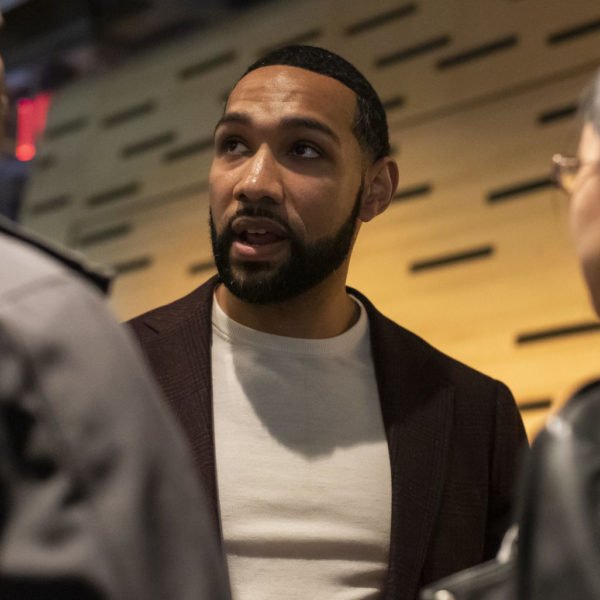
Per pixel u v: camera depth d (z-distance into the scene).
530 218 4.62
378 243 5.02
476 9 5.11
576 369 4.29
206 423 2.00
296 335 2.13
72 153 6.57
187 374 2.06
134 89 6.44
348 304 2.23
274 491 1.96
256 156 2.08
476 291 4.66
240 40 6.04
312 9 5.75
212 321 2.16
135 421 1.04
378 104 2.29
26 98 7.05
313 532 1.94
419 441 2.09
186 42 6.30
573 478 1.05
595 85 1.27
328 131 2.12
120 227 6.20
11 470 0.98
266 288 2.05
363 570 1.95
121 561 0.98
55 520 0.97
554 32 4.83
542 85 4.79
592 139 1.23
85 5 6.35
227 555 1.91
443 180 4.94
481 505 2.11
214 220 2.12
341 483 2.00
